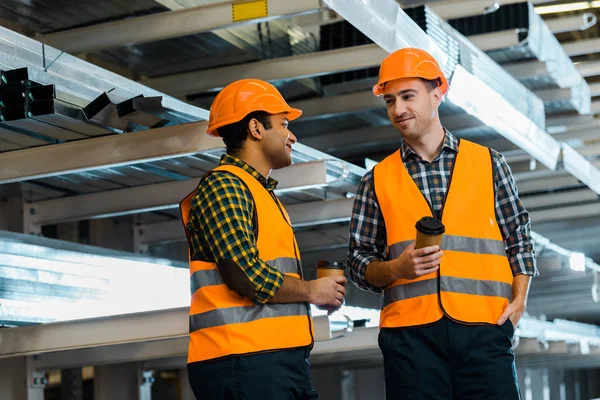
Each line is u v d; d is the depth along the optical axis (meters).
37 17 6.03
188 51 6.61
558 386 18.66
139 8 5.96
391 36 5.58
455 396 3.91
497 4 7.27
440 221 3.94
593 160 10.79
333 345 6.42
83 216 6.55
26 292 5.50
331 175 5.70
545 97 8.73
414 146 4.06
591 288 12.16
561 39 9.59
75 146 4.82
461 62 6.81
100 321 5.03
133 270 6.42
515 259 4.02
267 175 3.82
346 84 7.20
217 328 3.53
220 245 3.47
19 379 6.58
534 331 8.88
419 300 3.90
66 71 4.83
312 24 8.15
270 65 6.63
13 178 4.91
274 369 3.53
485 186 3.99
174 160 5.57
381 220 4.11
